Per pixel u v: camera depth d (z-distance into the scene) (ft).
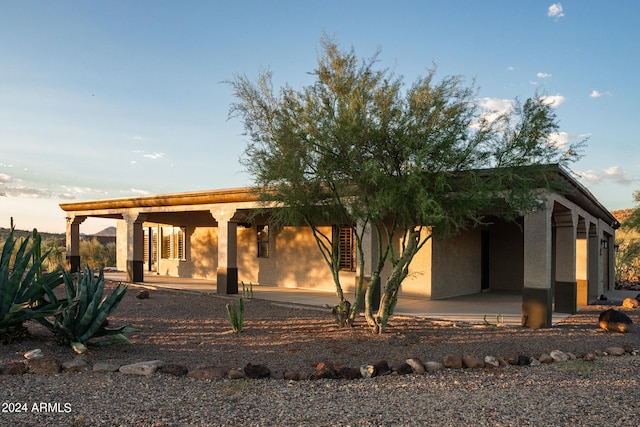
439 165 28.99
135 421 16.74
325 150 29.96
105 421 16.67
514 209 32.81
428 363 25.18
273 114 31.37
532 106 30.25
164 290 58.39
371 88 29.58
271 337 32.35
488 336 33.40
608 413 18.47
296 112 30.50
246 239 69.82
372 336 32.68
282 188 31.94
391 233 33.09
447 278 56.24
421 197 27.02
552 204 38.32
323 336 32.63
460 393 20.93
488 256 66.64
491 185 29.07
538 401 19.89
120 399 19.03
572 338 33.30
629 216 99.04
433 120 28.30
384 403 19.36
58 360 22.98
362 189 30.37
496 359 25.95
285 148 30.12
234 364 25.36
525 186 30.22
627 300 51.85
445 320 39.50
